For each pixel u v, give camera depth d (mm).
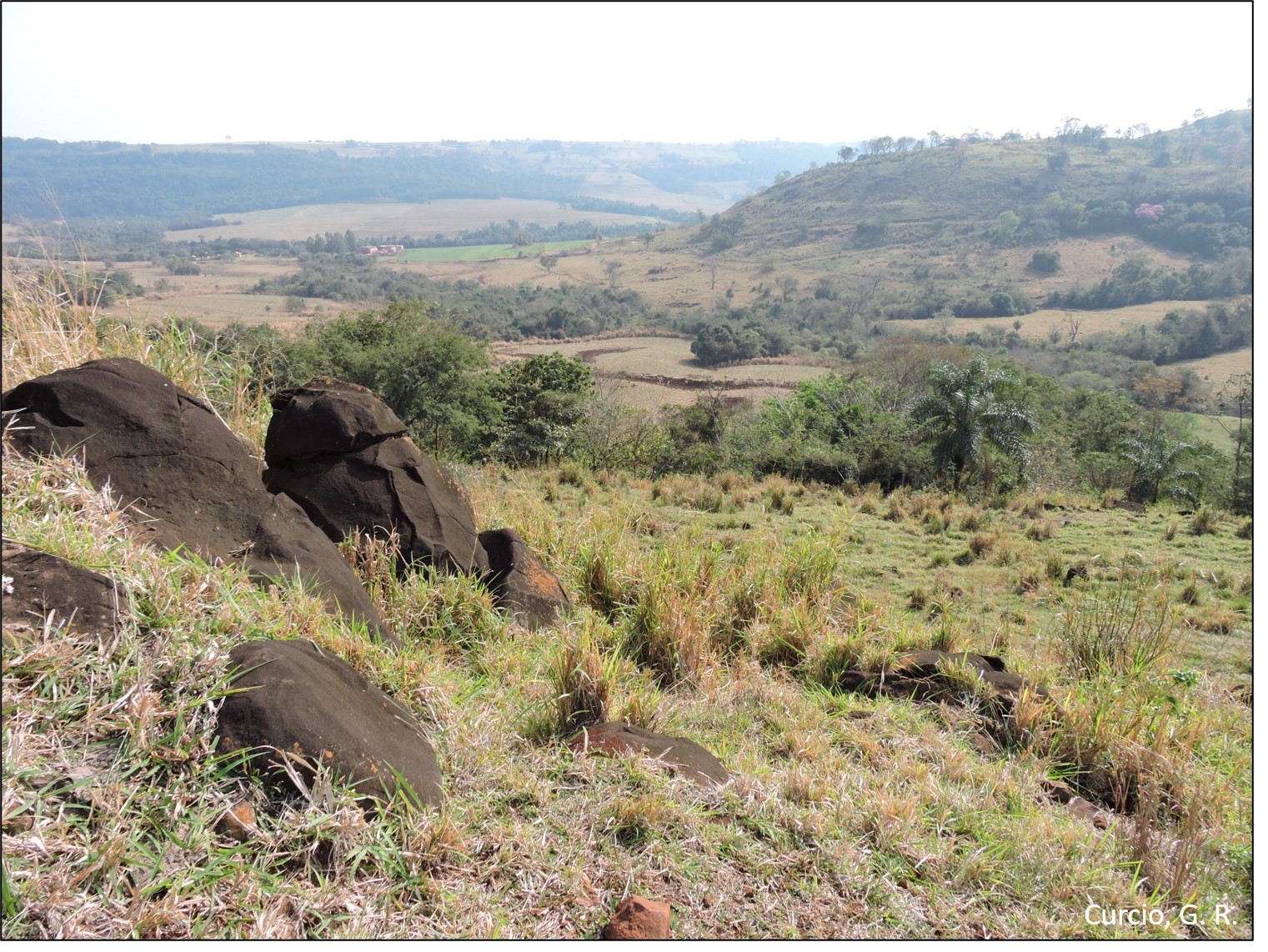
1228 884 2775
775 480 13312
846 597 5883
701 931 2158
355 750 2312
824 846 2557
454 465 11781
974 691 4133
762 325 88312
